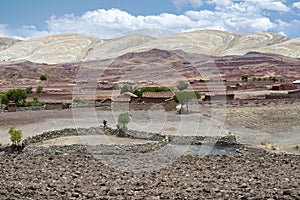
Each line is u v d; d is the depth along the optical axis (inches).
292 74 6560.0
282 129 1611.7
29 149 1192.8
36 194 527.8
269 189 569.6
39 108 2539.4
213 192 545.3
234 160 965.2
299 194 523.5
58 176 698.8
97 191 554.9
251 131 1550.2
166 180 665.0
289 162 949.2
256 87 4126.5
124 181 649.0
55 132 1472.7
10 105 2444.6
